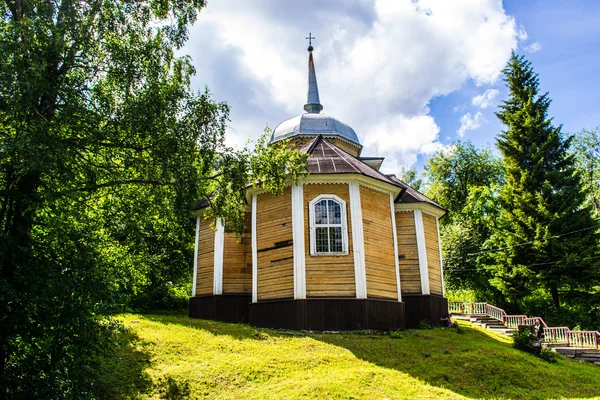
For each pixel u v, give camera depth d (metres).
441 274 23.28
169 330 15.91
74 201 11.99
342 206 18.31
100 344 10.68
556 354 19.70
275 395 11.18
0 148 8.93
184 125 12.64
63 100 10.84
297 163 15.68
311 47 32.56
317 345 15.03
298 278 17.30
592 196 47.50
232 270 21.06
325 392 11.30
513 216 33.34
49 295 9.79
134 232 17.11
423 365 13.95
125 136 12.02
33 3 11.12
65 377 9.96
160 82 12.45
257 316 18.36
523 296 32.53
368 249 18.27
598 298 28.97
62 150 9.82
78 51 11.86
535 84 36.06
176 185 12.45
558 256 30.16
